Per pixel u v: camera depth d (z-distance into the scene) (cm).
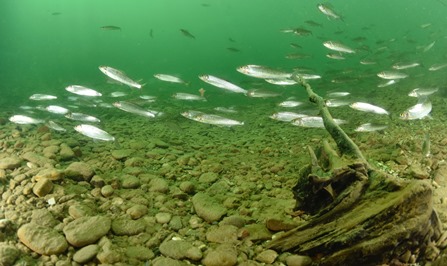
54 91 603
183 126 336
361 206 103
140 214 134
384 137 230
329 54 334
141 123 336
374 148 210
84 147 221
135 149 224
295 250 109
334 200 108
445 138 212
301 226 110
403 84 450
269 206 145
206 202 143
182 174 185
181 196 155
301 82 196
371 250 94
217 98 568
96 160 198
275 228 122
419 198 93
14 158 175
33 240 105
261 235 120
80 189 149
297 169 193
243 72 205
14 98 520
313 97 170
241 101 530
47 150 196
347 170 108
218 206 141
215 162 206
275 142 262
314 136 267
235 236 120
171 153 218
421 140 215
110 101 483
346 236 98
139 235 119
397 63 322
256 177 179
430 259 99
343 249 99
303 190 124
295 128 305
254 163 207
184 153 225
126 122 338
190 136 290
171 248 111
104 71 204
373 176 106
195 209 142
